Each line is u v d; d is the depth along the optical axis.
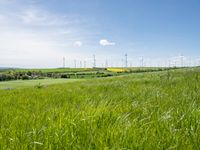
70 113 4.69
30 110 6.54
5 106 7.89
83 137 3.32
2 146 3.11
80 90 13.32
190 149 3.00
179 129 3.81
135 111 5.59
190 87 10.54
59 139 3.21
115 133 3.35
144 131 3.62
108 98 8.16
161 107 6.00
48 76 116.25
